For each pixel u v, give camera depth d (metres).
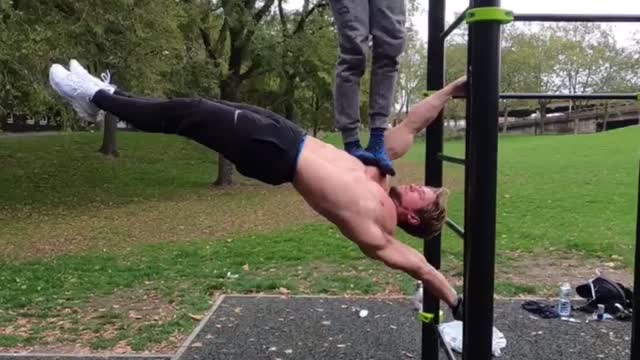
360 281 7.60
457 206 13.30
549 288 7.23
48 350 5.45
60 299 7.12
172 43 15.52
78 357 5.28
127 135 32.59
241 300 6.94
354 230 2.61
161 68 15.37
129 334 5.83
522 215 12.74
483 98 2.41
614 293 6.32
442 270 8.05
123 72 14.49
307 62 20.28
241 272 8.30
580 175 20.22
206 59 19.52
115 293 7.36
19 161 24.31
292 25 21.03
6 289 7.62
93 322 6.22
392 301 6.84
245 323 6.13
